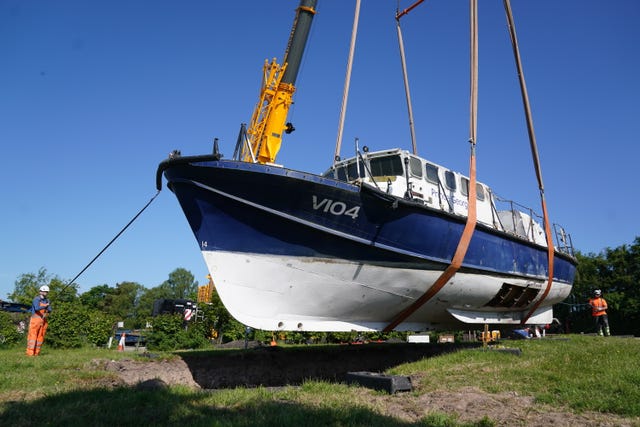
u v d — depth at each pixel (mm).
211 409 4789
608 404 4953
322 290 8734
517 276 12195
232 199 8094
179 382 8320
